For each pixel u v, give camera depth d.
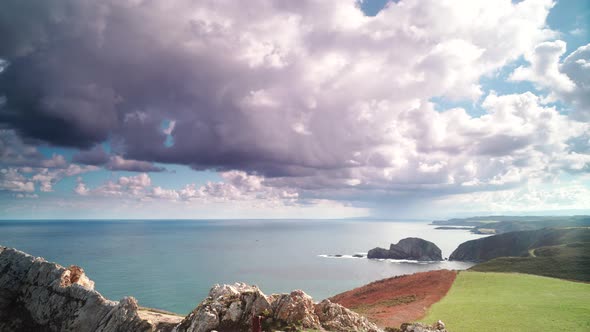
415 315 57.66
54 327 39.97
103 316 38.59
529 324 48.06
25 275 47.47
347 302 82.50
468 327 48.53
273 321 32.53
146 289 141.62
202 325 31.81
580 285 74.81
